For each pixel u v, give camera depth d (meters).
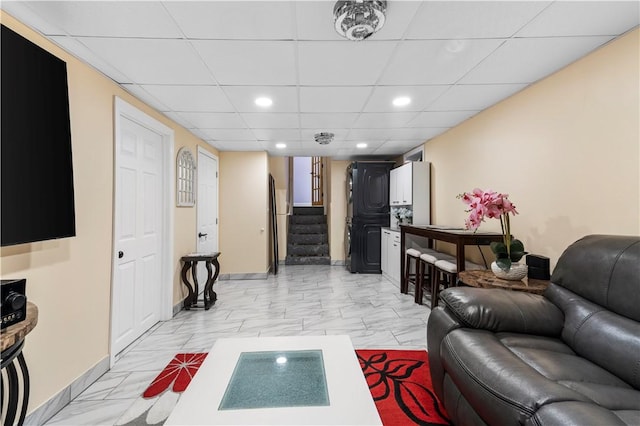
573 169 2.15
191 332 2.92
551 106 2.32
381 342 2.65
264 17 1.60
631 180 1.78
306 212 8.05
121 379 2.12
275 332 2.90
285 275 5.43
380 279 5.11
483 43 1.88
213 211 4.79
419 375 2.11
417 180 4.44
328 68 2.19
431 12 1.58
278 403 1.15
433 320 1.80
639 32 1.73
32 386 1.63
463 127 3.54
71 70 1.94
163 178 3.26
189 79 2.33
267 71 2.22
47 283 1.73
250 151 5.12
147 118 2.84
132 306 2.70
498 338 1.55
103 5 1.49
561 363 1.34
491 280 2.25
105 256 2.23
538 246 2.47
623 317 1.37
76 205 1.95
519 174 2.67
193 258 3.56
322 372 1.38
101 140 2.20
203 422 1.04
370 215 5.53
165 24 1.65
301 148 4.95
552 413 0.90
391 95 2.71
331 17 1.61
